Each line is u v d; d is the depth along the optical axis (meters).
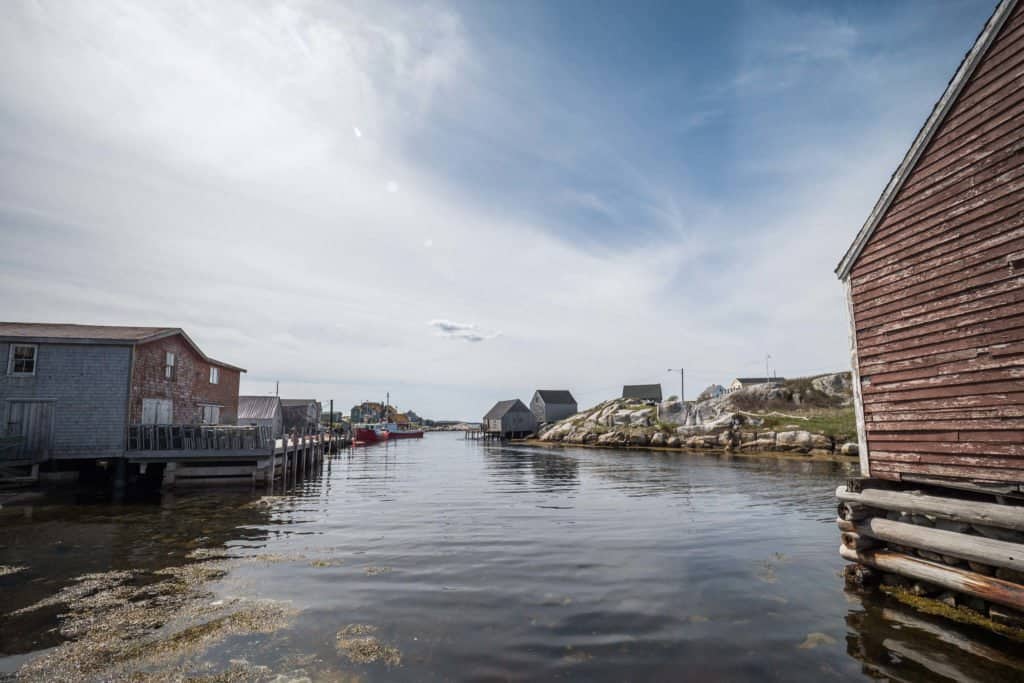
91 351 23.64
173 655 6.51
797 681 5.91
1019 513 7.01
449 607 8.27
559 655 6.56
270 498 21.44
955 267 8.39
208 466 26.38
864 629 7.38
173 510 18.12
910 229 9.23
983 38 8.14
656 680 5.91
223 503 19.88
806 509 18.38
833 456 41.34
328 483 28.06
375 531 14.45
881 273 9.78
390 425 114.06
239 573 10.17
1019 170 7.53
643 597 8.80
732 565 10.84
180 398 30.34
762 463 38.72
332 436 60.41
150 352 26.27
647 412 72.69
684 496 21.95
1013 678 5.96
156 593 8.92
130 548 12.29
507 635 7.18
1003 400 7.57
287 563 10.92
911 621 7.66
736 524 15.53
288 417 65.38
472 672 6.09
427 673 6.05
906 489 9.41
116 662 6.32
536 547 12.47
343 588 9.23
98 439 23.12
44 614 7.90
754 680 5.92
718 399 63.72
